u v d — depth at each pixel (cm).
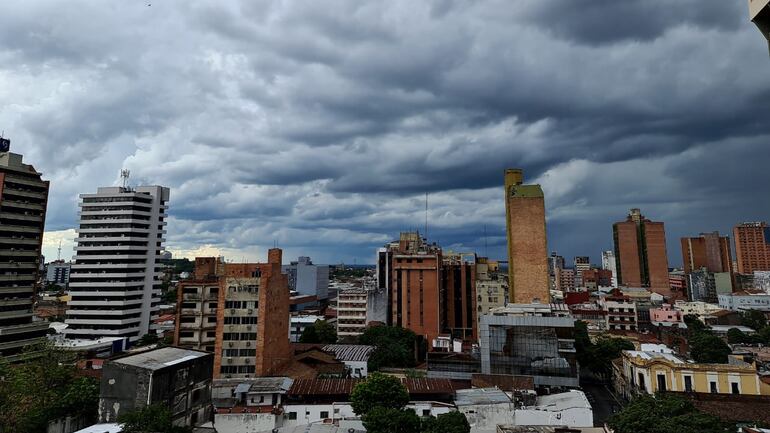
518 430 5200
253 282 8588
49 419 5431
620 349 10550
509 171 13550
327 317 17488
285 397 7194
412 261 13712
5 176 9844
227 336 8456
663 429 4247
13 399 5503
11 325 9556
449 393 7212
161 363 5506
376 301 15112
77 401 5719
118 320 13762
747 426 5034
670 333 13188
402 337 11625
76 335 13700
